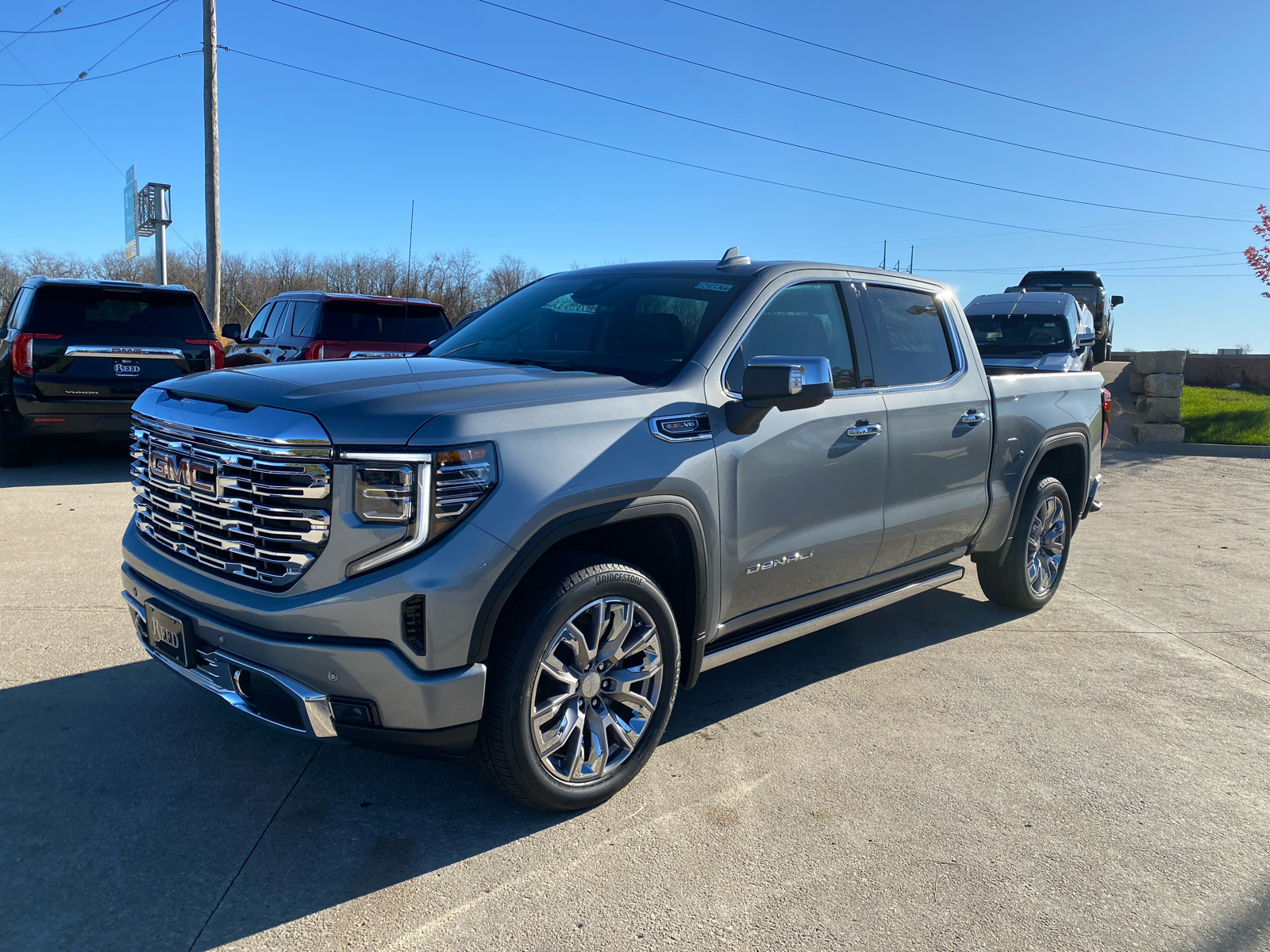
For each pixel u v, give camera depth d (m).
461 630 2.67
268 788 3.19
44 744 3.40
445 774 3.37
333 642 2.65
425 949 2.41
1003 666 4.78
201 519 2.94
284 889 2.63
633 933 2.51
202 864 2.73
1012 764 3.65
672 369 3.43
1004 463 5.01
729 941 2.50
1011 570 5.40
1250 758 3.79
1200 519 9.05
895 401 4.20
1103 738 3.94
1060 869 2.93
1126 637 5.32
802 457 3.69
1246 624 5.64
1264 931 2.64
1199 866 2.98
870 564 4.24
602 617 3.04
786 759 3.61
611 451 3.00
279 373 3.18
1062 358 12.51
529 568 2.82
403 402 2.76
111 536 6.29
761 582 3.64
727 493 3.38
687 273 4.02
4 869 2.65
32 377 8.25
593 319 3.89
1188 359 20.39
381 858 2.81
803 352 3.87
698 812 3.17
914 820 3.18
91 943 2.36
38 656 4.19
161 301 8.98
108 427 8.62
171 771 3.26
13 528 6.44
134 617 3.34
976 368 4.84
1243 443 14.34
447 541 2.66
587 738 3.12
